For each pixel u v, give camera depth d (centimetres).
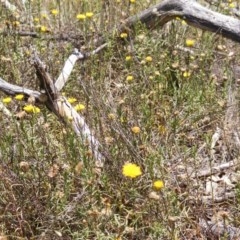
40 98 128
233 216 105
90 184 104
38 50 170
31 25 193
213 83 146
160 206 101
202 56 161
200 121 136
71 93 149
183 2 162
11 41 173
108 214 101
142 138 118
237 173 116
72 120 121
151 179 106
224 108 138
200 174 119
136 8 194
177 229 100
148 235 102
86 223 100
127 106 136
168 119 132
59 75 153
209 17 158
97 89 146
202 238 101
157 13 166
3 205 106
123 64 160
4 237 97
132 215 104
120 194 106
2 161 109
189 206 106
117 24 179
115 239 97
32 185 107
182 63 165
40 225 105
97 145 117
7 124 132
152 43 163
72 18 195
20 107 137
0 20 193
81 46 171
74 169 110
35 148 115
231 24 156
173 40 169
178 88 154
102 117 129
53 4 212
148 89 143
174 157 121
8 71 161
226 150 129
